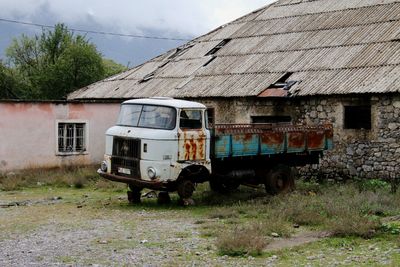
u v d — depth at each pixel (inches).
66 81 1419.8
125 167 541.0
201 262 330.0
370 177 690.2
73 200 584.4
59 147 804.6
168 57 1080.2
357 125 716.0
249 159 598.5
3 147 741.9
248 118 800.9
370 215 469.7
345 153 712.4
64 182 703.1
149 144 522.0
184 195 542.9
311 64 797.9
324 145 658.2
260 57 885.8
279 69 821.9
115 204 556.1
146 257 341.1
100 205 549.6
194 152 539.2
